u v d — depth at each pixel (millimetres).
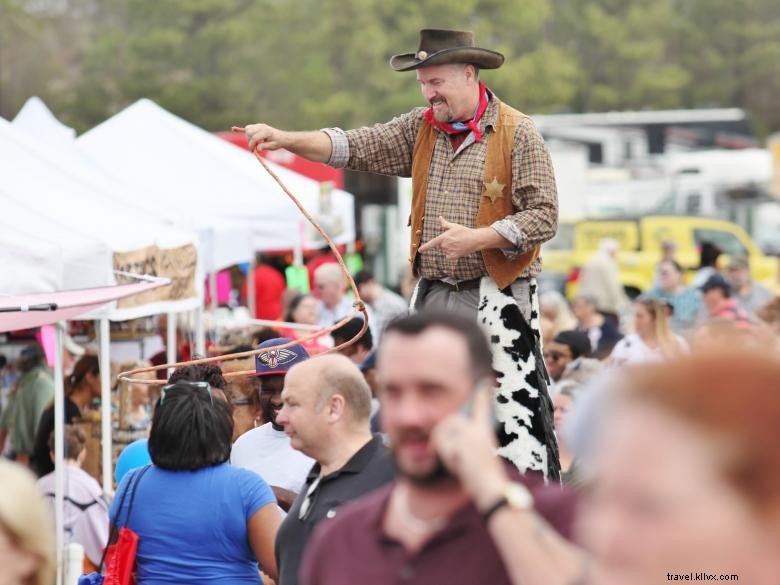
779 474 2580
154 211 14477
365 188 38875
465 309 8289
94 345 15953
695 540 2617
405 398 4016
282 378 8680
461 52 8102
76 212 12586
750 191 41719
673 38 89938
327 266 20859
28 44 81500
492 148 8234
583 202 40250
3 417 14461
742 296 24891
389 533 4199
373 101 73375
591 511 2807
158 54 75500
